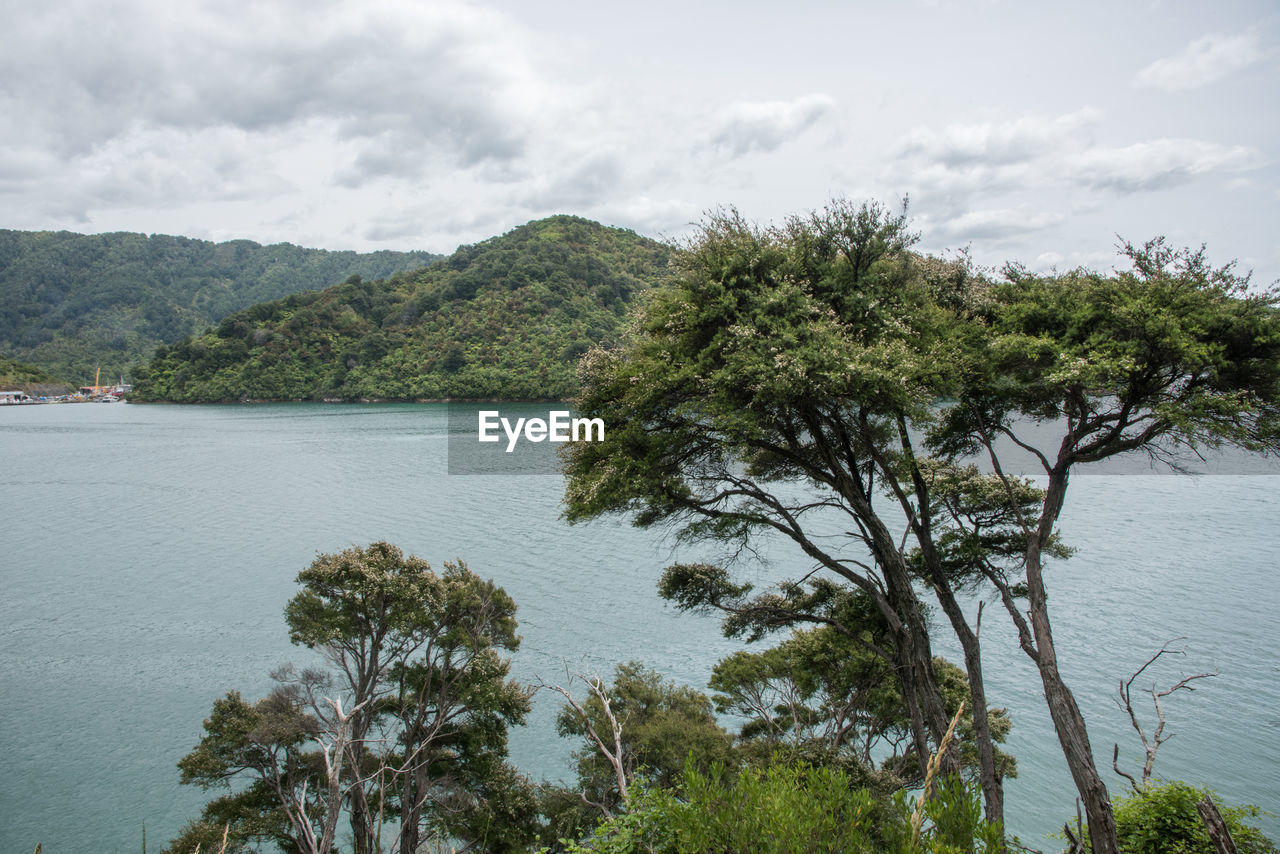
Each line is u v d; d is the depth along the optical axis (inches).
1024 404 587.8
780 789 212.8
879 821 208.8
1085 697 1289.4
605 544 2306.8
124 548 2386.8
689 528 658.2
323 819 811.4
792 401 529.0
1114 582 1958.7
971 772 715.4
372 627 877.2
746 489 642.2
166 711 1277.1
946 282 624.4
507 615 940.6
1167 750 1109.7
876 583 605.0
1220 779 1034.1
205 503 3186.5
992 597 711.1
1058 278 581.3
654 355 594.6
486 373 7854.3
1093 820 429.4
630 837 235.3
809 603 738.2
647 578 1943.9
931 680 556.7
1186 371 494.6
